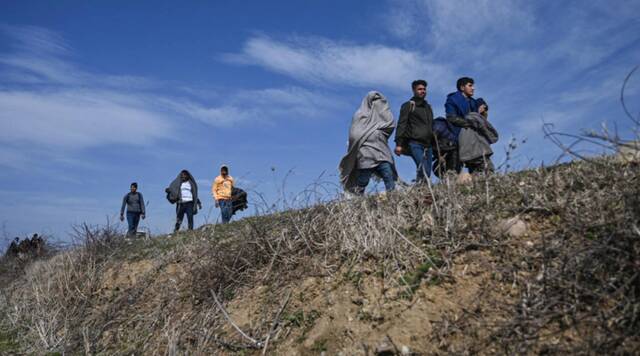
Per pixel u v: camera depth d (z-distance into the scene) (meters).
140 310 6.04
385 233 4.52
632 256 3.30
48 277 7.97
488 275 3.74
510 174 4.96
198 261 6.13
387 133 6.54
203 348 4.60
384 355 3.52
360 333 3.81
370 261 4.44
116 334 5.81
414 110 6.46
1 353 6.26
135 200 12.80
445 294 3.74
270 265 5.21
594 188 4.03
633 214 3.49
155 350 5.00
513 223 4.05
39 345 6.24
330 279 4.55
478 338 3.32
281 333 4.31
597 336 3.02
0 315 7.76
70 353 5.85
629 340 2.94
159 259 7.06
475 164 6.41
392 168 6.47
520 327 3.24
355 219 4.98
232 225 7.59
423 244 4.33
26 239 11.00
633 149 4.08
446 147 6.55
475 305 3.54
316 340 4.00
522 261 3.71
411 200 4.99
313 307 4.36
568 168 4.53
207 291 5.45
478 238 4.09
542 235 3.75
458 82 6.67
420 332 3.55
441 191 4.84
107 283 7.21
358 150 6.42
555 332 3.15
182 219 11.67
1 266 10.45
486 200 4.50
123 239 8.78
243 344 4.40
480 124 6.29
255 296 4.97
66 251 8.56
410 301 3.81
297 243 5.28
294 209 5.82
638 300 3.09
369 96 6.53
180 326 5.14
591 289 3.27
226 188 10.62
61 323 6.62
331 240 5.00
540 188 4.38
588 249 3.46
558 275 3.41
